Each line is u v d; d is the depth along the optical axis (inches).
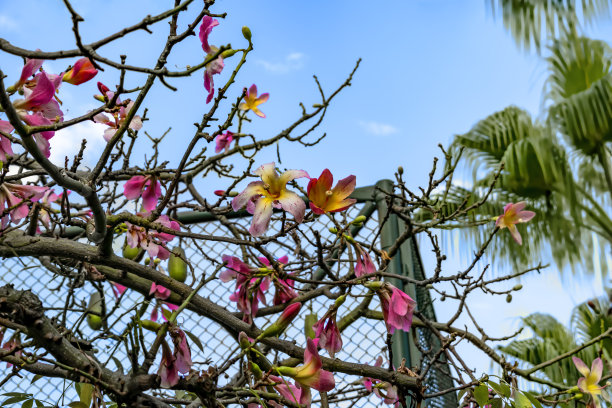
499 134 289.6
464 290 76.5
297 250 72.2
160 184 67.2
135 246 64.7
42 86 45.6
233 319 63.1
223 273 66.1
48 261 78.6
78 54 38.9
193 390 48.5
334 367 61.6
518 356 253.6
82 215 76.8
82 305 84.5
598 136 279.7
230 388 49.5
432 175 73.2
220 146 85.2
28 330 46.3
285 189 51.4
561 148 281.6
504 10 298.5
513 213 78.2
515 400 51.9
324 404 60.8
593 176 294.5
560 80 297.0
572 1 280.2
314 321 73.0
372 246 66.7
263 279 66.5
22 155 61.5
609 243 281.6
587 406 75.1
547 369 236.7
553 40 296.5
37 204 55.9
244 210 91.6
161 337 47.8
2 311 44.9
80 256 58.8
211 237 54.3
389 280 85.5
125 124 48.1
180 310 51.2
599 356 77.0
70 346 47.7
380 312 83.4
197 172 75.2
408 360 82.1
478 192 289.0
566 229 280.4
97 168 48.5
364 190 93.8
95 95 61.6
